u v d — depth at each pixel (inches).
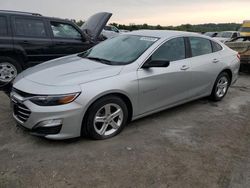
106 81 147.9
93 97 141.5
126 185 116.1
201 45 213.0
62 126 137.5
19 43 254.8
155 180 120.3
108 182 117.4
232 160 140.1
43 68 165.8
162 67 174.7
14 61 255.3
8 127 163.3
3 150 138.8
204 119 193.5
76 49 295.6
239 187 119.3
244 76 363.6
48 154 136.6
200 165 133.7
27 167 125.4
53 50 278.2
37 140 149.5
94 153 139.2
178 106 217.9
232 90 281.3
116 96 154.2
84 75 148.2
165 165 131.8
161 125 178.4
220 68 223.3
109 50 186.9
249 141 163.2
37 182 115.5
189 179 122.3
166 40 183.8
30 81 147.9
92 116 145.1
